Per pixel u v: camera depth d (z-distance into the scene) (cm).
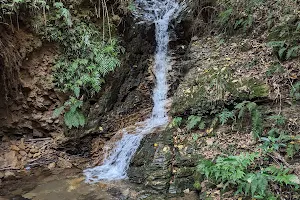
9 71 627
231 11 713
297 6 605
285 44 571
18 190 532
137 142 620
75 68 689
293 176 402
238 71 596
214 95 588
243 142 509
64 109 687
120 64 754
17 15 630
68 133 679
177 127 603
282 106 519
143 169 555
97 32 745
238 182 427
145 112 770
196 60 709
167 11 909
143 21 836
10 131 669
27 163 636
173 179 515
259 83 552
